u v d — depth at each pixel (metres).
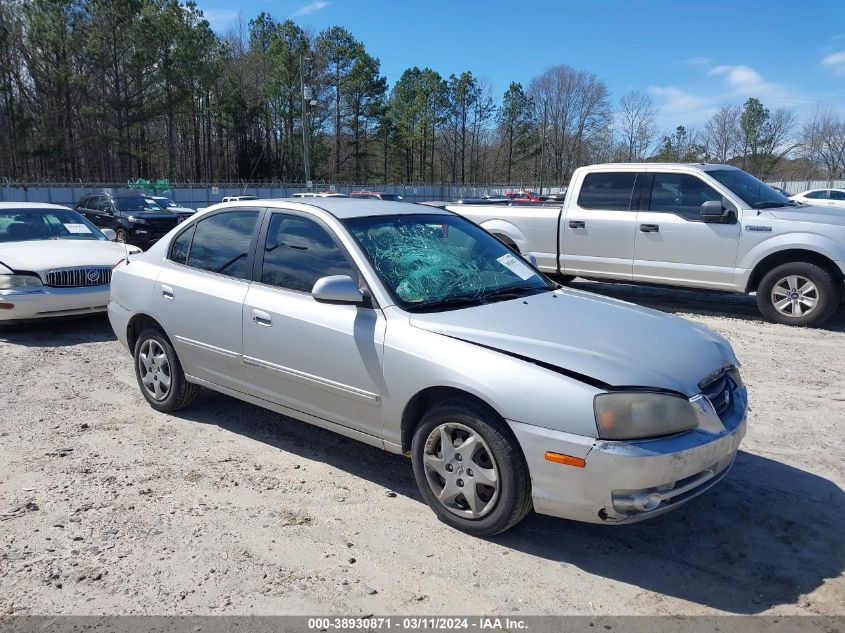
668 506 3.09
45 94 50.69
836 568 3.22
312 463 4.38
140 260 5.35
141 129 54.31
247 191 44.00
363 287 3.85
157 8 47.56
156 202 20.95
